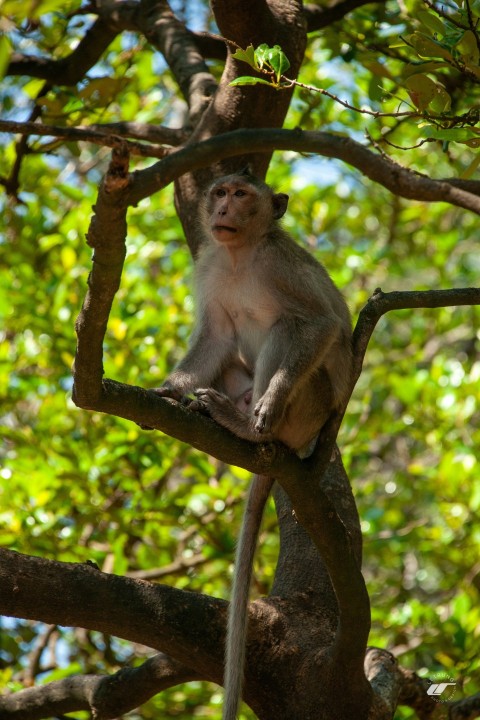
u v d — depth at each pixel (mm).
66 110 11766
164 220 16500
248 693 8391
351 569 7523
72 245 15203
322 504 7457
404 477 17047
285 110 10750
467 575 15086
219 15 10117
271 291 9492
